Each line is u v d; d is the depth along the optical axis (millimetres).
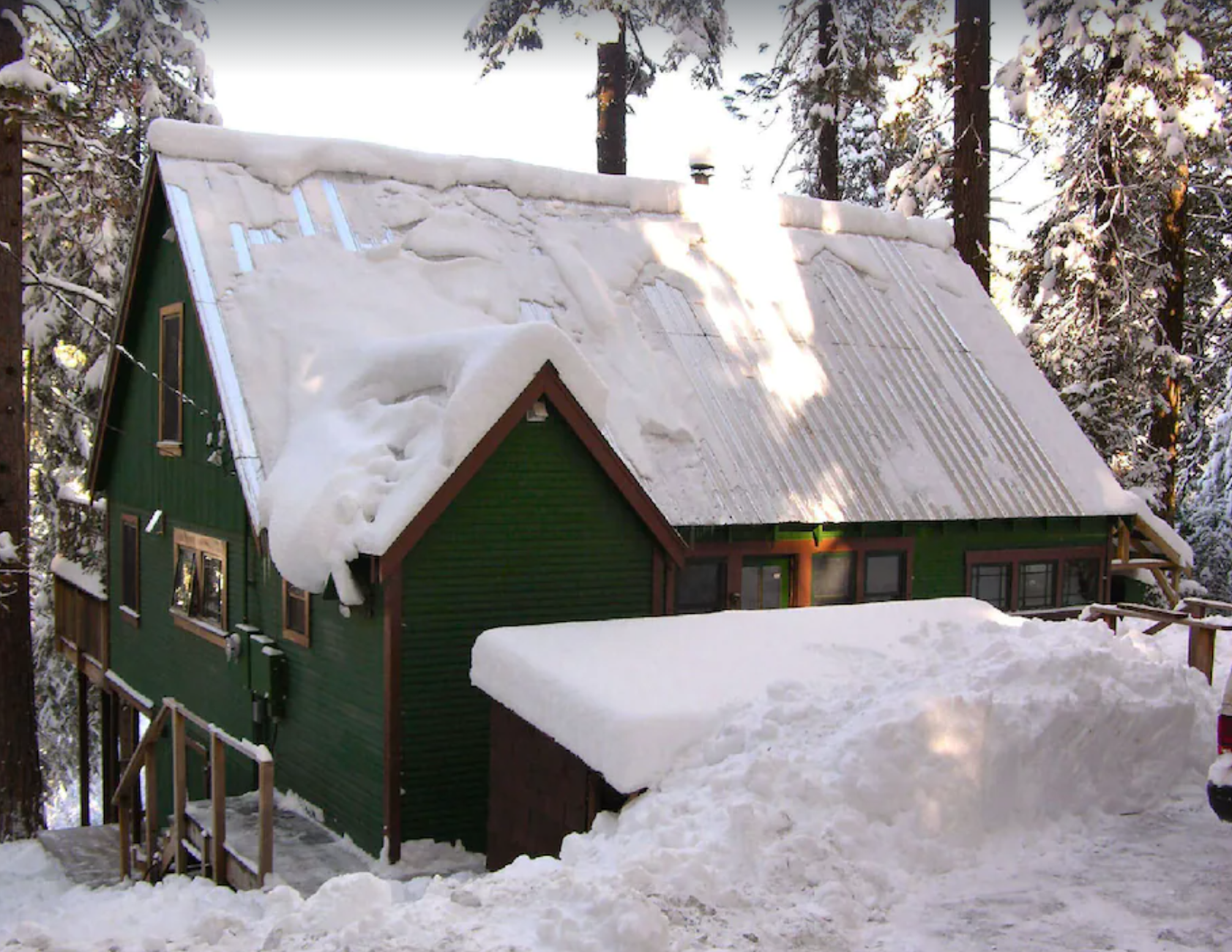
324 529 10242
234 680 13492
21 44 14766
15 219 14773
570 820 8273
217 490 13953
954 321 18016
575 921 5617
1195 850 7004
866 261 18391
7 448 14797
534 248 15742
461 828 10555
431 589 10445
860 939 5734
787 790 6867
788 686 8102
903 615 10516
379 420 11125
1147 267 21297
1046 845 7102
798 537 13938
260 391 12203
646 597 11609
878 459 14922
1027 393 17188
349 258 14078
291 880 9484
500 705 9359
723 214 18016
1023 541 15672
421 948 5492
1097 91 21266
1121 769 7902
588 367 10836
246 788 13180
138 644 17047
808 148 26766
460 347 10906
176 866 9844
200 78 22734
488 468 10688
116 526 18172
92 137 16969
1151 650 9922
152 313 16141
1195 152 21156
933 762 7059
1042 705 7605
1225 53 22938
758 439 14398
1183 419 25203
